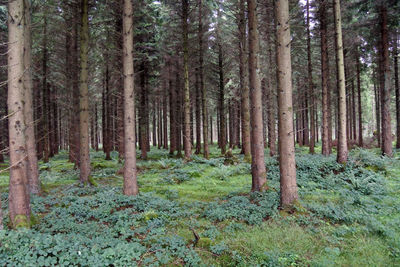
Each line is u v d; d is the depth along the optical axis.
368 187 8.08
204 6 16.23
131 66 8.35
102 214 6.34
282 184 6.50
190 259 4.25
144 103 18.91
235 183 10.54
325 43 15.27
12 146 5.05
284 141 6.51
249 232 5.28
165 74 19.67
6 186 10.34
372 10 14.23
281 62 6.55
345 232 5.04
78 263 3.83
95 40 13.65
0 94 17.39
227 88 20.44
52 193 8.94
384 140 14.36
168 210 6.89
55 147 25.36
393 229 5.00
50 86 20.91
